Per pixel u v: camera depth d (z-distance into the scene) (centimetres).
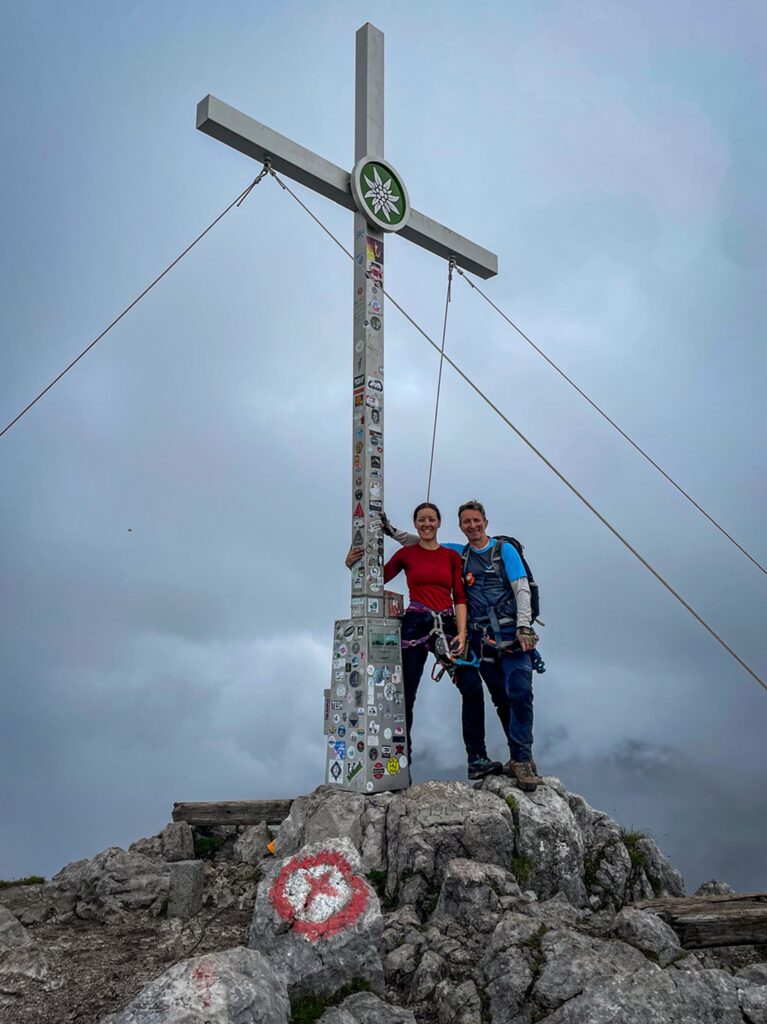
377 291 761
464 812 579
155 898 595
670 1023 377
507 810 588
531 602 662
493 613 662
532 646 642
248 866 671
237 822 749
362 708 652
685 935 461
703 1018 384
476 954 462
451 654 654
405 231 803
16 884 668
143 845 744
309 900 453
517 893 519
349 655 679
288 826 644
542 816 592
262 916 453
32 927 572
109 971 475
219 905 595
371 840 590
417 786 620
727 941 461
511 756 652
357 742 649
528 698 649
